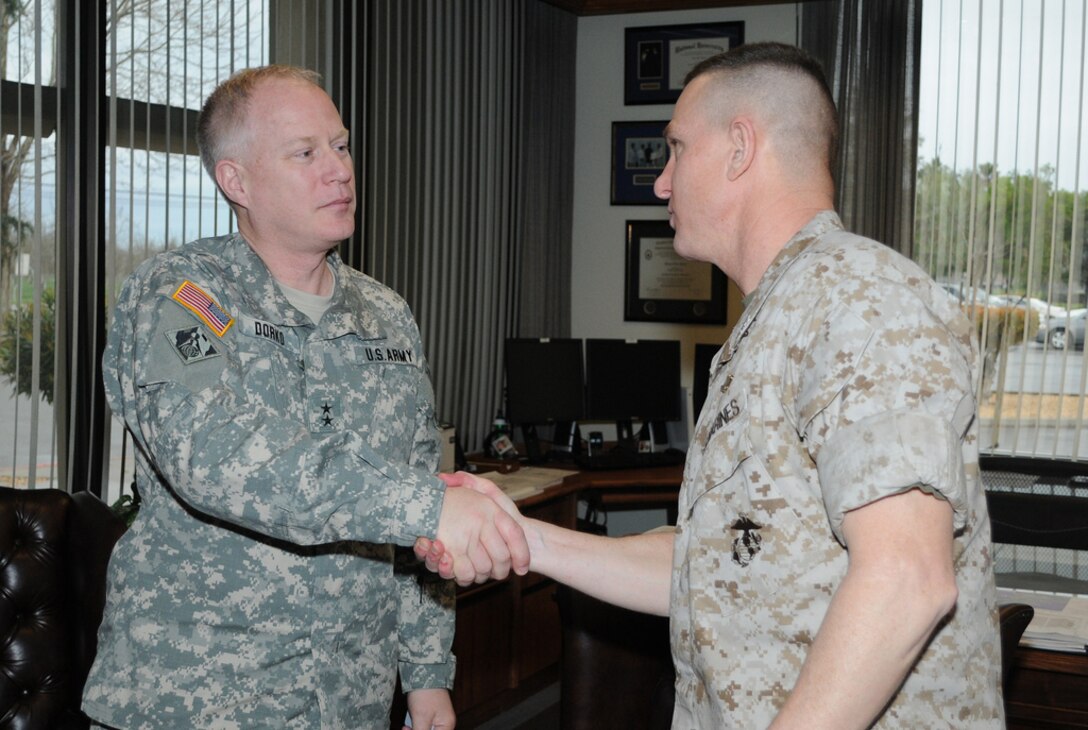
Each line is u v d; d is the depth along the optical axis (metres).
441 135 4.66
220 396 1.54
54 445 3.03
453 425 4.50
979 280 4.80
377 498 1.49
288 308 1.76
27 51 2.94
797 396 1.14
